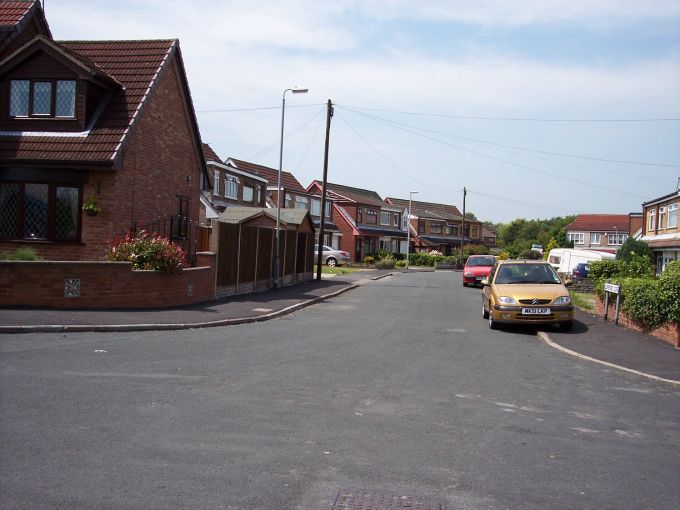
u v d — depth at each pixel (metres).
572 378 9.57
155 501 4.38
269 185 51.34
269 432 6.03
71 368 8.26
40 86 17.23
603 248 80.00
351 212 62.00
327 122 30.95
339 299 22.39
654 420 7.27
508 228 119.69
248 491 4.62
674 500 4.83
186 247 21.69
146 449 5.40
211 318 13.90
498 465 5.44
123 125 17.27
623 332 14.74
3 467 4.87
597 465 5.57
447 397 7.84
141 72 18.97
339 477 4.98
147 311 14.08
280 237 24.83
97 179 16.89
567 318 14.62
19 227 16.88
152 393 7.23
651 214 43.94
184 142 21.53
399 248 73.56
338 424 6.41
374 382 8.48
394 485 4.88
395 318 16.86
